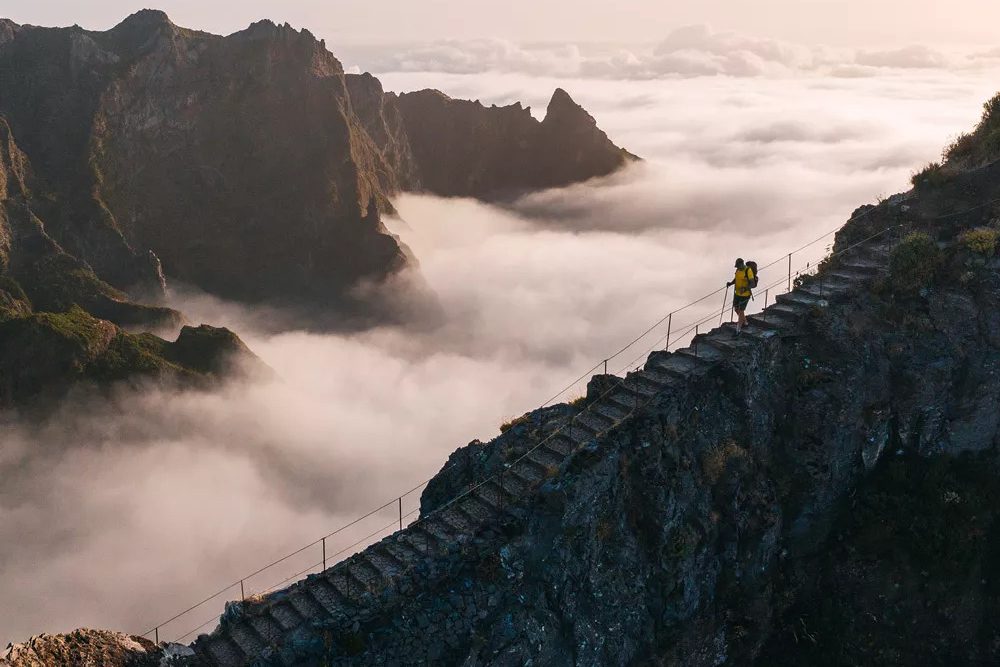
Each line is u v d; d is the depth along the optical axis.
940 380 24.34
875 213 28.89
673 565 21.66
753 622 22.59
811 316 24.91
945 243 26.42
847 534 23.88
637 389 23.22
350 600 19.64
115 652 18.42
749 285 24.33
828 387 24.00
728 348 23.95
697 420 23.14
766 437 23.75
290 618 19.56
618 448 21.86
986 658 22.72
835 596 23.34
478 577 19.95
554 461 22.09
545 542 20.53
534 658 19.52
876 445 24.30
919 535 23.30
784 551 23.62
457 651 19.16
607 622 20.81
